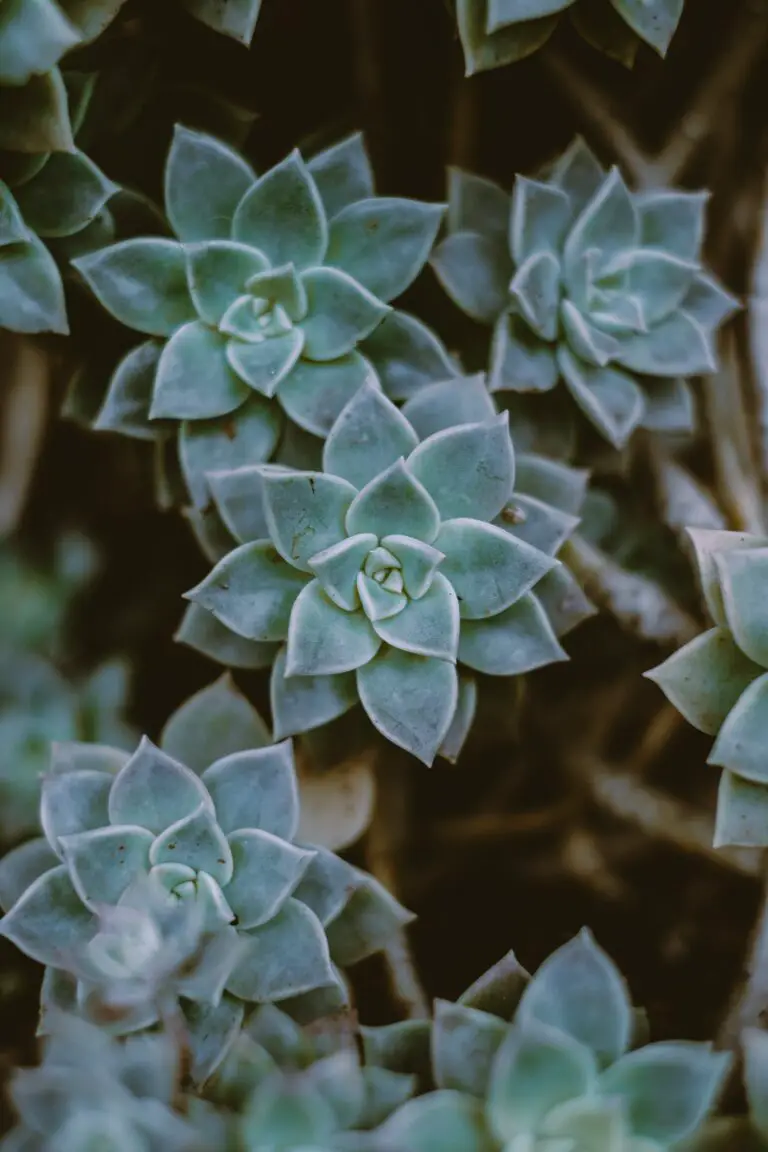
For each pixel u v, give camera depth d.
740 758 0.51
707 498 0.59
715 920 0.58
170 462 0.56
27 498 0.60
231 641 0.53
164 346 0.54
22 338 0.57
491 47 0.54
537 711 0.60
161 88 0.57
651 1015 0.57
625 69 0.60
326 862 0.51
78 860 0.50
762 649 0.52
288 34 0.59
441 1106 0.48
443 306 0.57
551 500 0.55
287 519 0.51
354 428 0.52
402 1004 0.55
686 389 0.56
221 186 0.54
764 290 0.59
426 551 0.51
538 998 0.49
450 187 0.56
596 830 0.59
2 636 0.59
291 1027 0.50
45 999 0.50
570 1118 0.48
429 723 0.51
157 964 0.48
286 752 0.51
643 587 0.58
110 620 0.61
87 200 0.54
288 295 0.54
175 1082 0.48
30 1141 0.48
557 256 0.55
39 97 0.52
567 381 0.55
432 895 0.59
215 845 0.50
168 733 0.53
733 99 0.61
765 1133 0.48
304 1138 0.48
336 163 0.54
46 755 0.58
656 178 0.61
